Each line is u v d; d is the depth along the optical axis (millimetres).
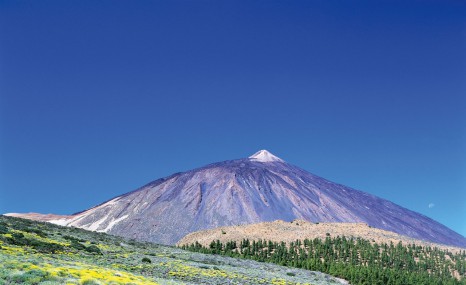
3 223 74188
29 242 59188
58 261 44625
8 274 30016
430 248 162750
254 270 91750
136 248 95688
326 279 104438
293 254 149000
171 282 46469
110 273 40438
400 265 139750
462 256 156750
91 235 100688
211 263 95312
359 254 152500
